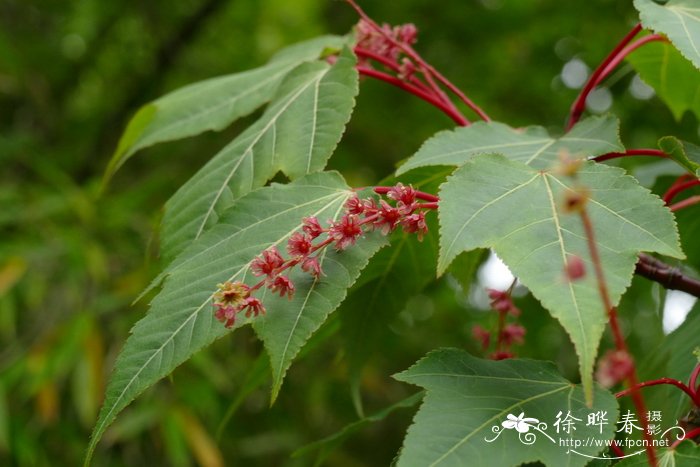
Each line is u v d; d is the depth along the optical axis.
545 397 0.51
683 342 0.62
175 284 0.53
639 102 1.40
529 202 0.51
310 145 0.58
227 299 0.50
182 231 0.58
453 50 1.70
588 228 0.46
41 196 1.21
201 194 0.59
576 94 1.55
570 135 0.58
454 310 1.62
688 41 0.55
